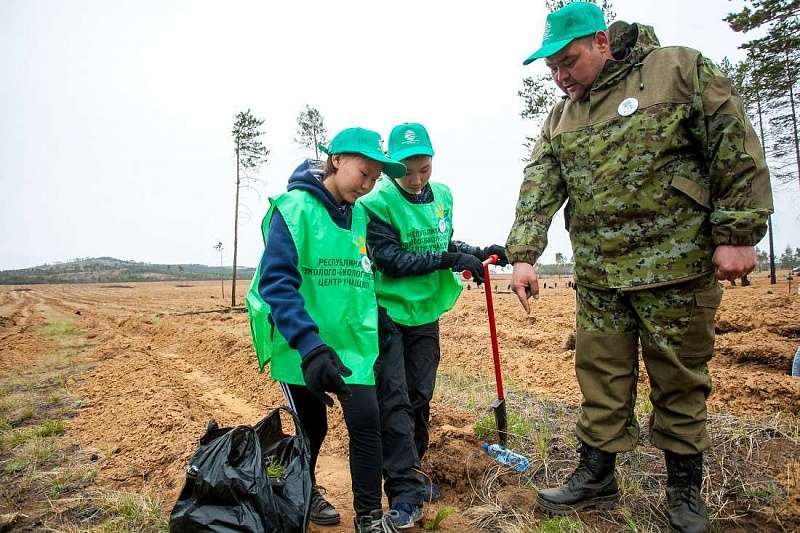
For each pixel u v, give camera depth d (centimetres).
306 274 280
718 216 251
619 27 285
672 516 274
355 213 303
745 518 288
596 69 280
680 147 263
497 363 386
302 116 3106
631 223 274
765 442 351
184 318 1772
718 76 254
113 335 1434
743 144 247
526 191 314
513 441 395
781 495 296
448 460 363
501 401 386
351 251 288
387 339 323
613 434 294
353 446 278
